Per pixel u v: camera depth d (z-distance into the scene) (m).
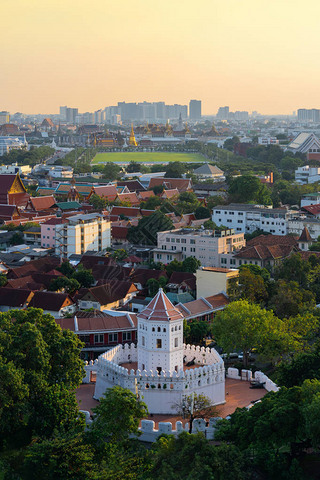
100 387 171.62
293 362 165.62
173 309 167.88
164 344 165.12
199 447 129.62
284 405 135.12
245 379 182.50
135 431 144.12
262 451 129.62
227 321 192.88
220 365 167.75
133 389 162.12
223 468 124.06
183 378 161.12
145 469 127.38
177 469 126.31
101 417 145.12
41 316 173.75
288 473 126.56
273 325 194.00
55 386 154.25
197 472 121.62
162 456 129.88
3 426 145.62
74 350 166.25
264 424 131.62
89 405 169.12
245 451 129.88
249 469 126.75
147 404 162.12
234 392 174.88
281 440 131.50
